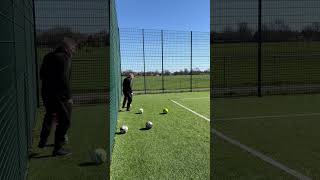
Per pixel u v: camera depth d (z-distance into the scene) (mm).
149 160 6059
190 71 21859
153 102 15484
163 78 21219
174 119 10516
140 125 9516
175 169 5551
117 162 5953
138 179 5094
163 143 7324
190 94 19562
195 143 7289
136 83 21031
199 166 5688
